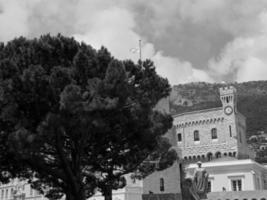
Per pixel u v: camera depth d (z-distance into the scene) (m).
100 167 26.88
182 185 39.75
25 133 20.30
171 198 39.88
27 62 23.58
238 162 72.25
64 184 25.59
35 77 21.48
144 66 27.02
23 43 25.61
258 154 145.75
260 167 76.62
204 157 93.25
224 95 94.19
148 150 26.39
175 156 28.64
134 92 25.22
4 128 23.08
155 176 44.03
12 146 20.67
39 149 22.02
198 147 94.44
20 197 73.31
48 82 21.95
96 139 24.81
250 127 183.12
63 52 25.28
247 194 57.34
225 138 92.06
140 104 24.75
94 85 22.39
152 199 40.47
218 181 72.31
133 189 53.38
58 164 25.17
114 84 22.23
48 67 24.06
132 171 27.70
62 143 23.97
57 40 25.38
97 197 51.88
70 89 20.83
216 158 87.88
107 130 23.02
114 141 25.36
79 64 23.95
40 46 24.25
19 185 78.44
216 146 92.56
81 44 26.47
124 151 26.61
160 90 26.83
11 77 22.17
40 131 20.78
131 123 24.09
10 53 24.67
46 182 27.06
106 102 21.75
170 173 44.53
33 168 24.64
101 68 24.92
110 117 23.34
